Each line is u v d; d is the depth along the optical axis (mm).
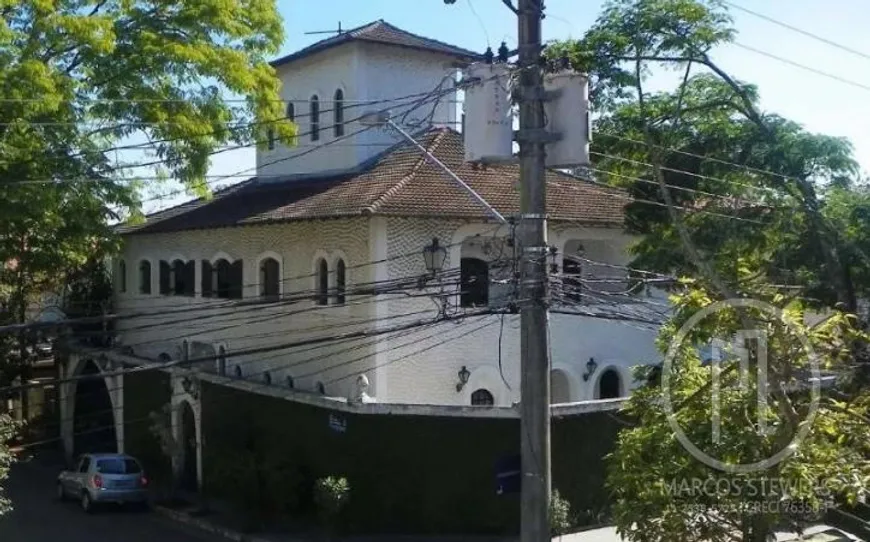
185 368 29281
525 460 11609
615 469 12172
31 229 27156
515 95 11656
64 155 23484
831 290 20031
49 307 36094
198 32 25625
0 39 21781
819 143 20250
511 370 26047
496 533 22781
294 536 23734
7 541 24922
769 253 20828
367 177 27219
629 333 28562
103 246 29016
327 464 23875
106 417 37219
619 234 27562
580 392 27453
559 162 11648
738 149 21297
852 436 11289
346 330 25141
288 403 25250
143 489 28438
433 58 31469
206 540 24906
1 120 21734
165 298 34094
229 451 25328
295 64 32219
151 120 24062
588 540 22516
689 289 12461
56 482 32938
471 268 25734
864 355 13375
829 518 14531
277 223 26281
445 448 22906
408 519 22969
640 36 19953
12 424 21969
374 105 30000
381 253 24000
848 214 19859
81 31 22828
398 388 24406
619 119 21984
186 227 30703
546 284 11688
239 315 29781
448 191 25281
